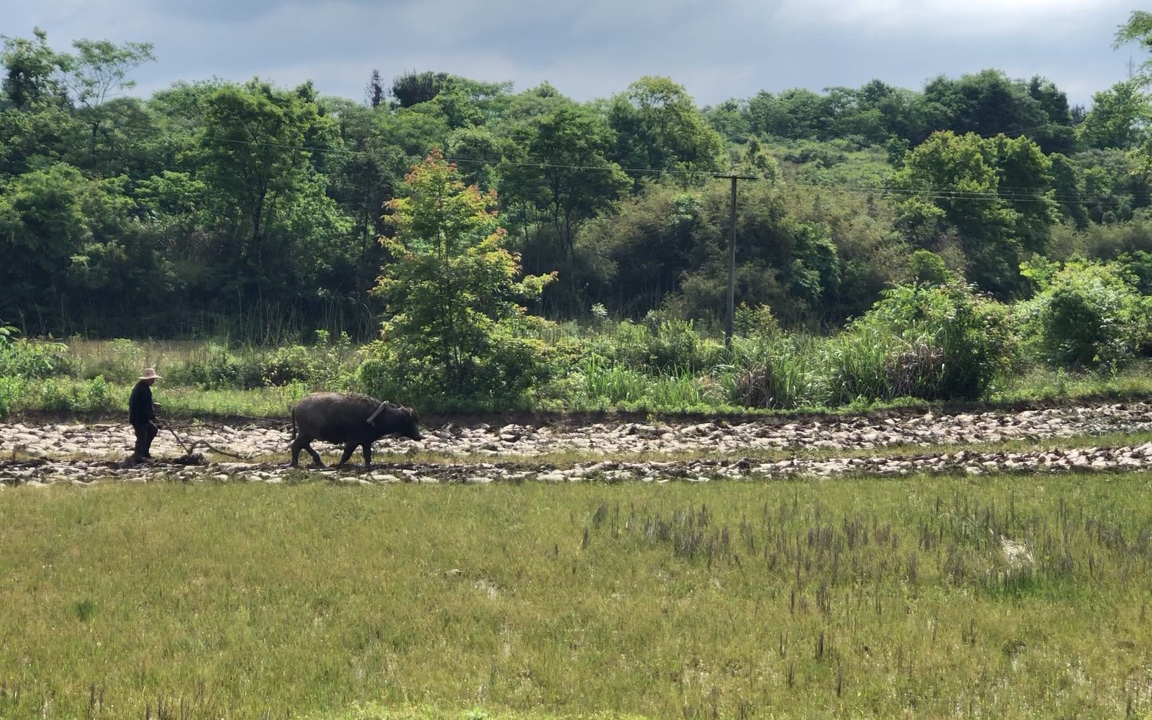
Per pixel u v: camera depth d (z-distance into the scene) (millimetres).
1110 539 16203
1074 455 24672
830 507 18703
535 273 75938
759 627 12656
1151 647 12094
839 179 109375
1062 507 18422
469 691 10727
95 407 32969
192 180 78000
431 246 36656
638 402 34812
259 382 43188
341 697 10500
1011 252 90062
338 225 75812
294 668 11219
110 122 80688
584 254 79062
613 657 11734
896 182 95000
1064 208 106438
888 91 156500
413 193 36844
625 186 81750
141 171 80938
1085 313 43375
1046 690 10961
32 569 14445
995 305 37906
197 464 23562
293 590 13789
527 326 37094
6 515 17312
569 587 14148
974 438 29609
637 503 18891
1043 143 132250
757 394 35812
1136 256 93812
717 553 15594
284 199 74688
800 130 150375
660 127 102750
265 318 70125
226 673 11047
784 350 39062
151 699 10320
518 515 17906
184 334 66000
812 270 77000
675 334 45688
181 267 69812
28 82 81312
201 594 13578
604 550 15789
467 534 16562
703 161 102500
